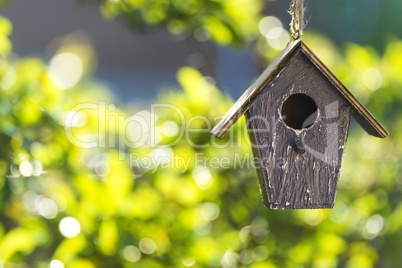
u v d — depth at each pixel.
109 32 4.82
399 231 1.94
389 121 2.00
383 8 3.29
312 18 3.34
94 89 1.94
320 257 1.87
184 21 1.89
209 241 1.83
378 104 1.98
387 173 1.97
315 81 1.65
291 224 1.90
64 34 4.70
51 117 1.82
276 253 1.87
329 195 1.66
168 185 1.83
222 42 1.89
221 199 1.88
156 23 1.90
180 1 1.89
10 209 1.86
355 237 1.94
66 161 1.82
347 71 1.99
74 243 1.77
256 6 1.93
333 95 1.66
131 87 4.17
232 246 1.87
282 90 1.65
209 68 1.96
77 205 1.80
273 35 1.98
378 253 1.95
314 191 1.66
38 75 1.83
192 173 1.85
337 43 3.29
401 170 1.98
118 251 1.78
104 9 1.94
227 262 1.83
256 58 2.04
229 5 1.88
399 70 1.98
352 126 2.18
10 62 1.87
